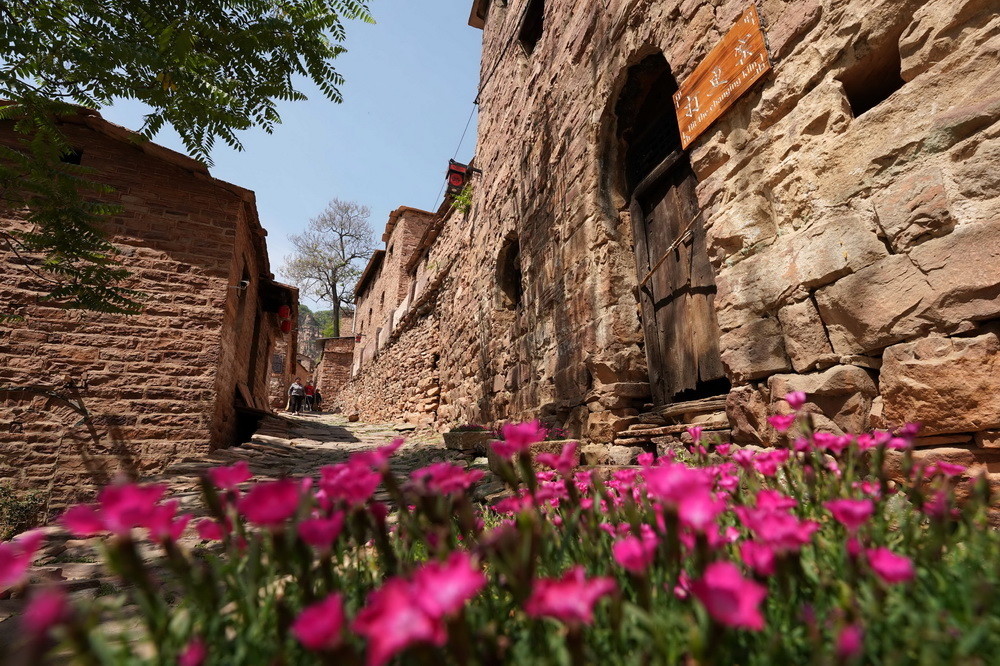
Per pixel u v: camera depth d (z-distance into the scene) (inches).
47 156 132.4
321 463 260.1
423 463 248.2
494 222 327.0
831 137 94.9
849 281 87.4
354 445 342.0
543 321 232.5
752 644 28.2
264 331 472.7
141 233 259.1
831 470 47.6
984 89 71.8
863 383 84.1
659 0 156.5
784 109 107.4
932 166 76.3
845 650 20.4
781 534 27.8
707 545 26.3
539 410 228.4
